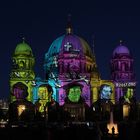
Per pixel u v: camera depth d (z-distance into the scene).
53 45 181.25
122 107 155.75
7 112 150.62
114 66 173.50
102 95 162.62
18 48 164.50
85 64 171.88
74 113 153.25
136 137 66.62
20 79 157.88
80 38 182.38
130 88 167.88
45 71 181.25
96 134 67.06
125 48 176.50
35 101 156.62
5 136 68.25
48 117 140.38
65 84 159.25
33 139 66.44
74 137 66.75
